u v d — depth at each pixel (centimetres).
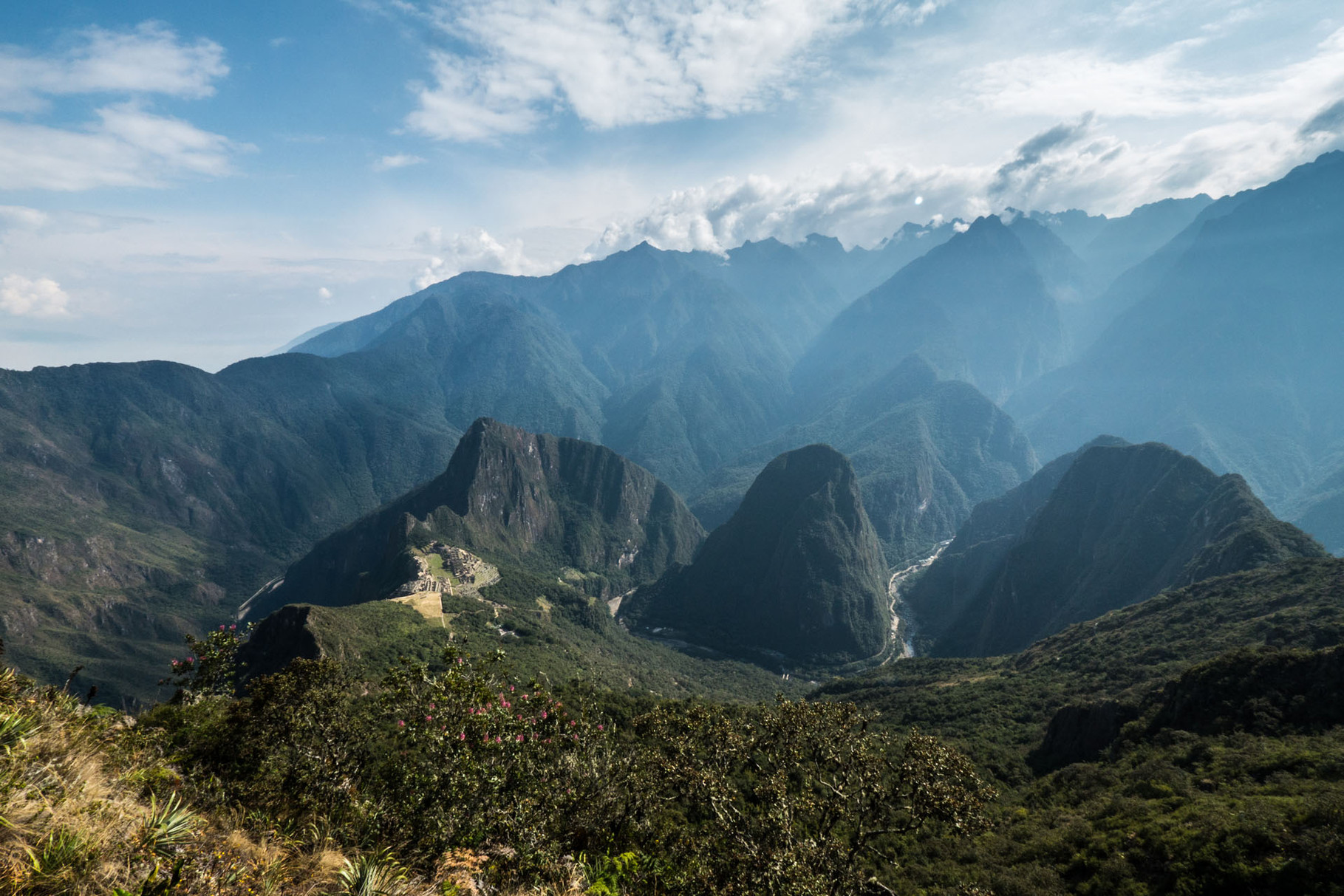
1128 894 2816
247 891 698
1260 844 2611
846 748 2055
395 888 848
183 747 1540
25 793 629
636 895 1295
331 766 1488
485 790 1307
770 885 1527
